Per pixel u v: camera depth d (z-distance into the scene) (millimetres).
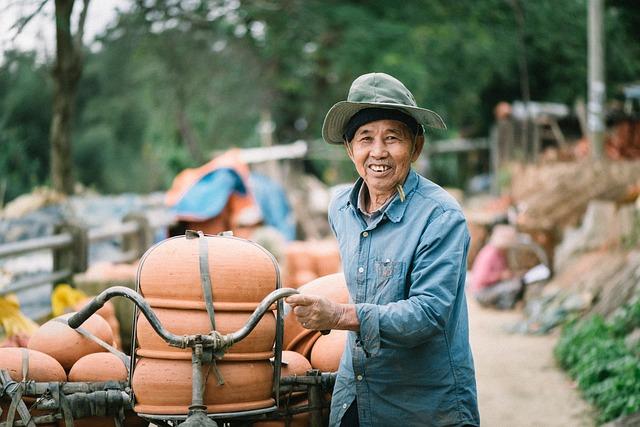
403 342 3002
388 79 3186
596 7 15180
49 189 11430
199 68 19969
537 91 25000
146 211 9555
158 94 21391
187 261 3107
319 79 21500
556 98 24391
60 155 10789
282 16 16828
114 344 3842
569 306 9469
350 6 17031
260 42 18547
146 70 20484
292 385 3479
